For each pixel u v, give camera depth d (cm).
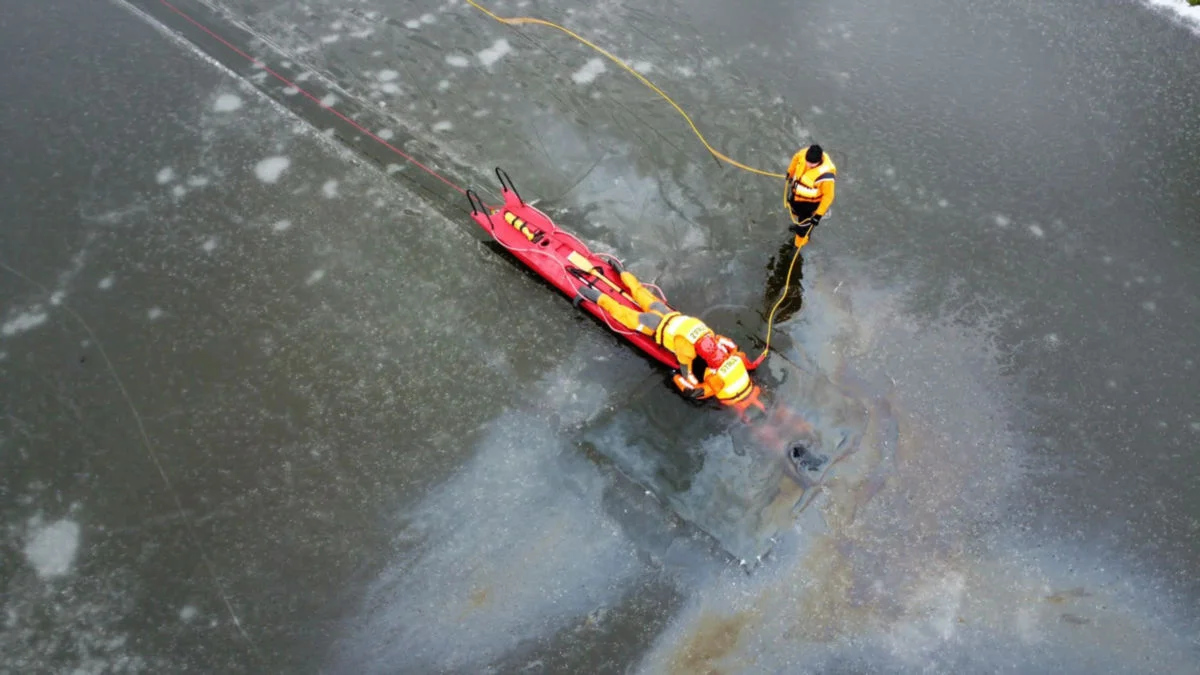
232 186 699
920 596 525
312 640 507
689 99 775
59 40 783
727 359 555
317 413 587
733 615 516
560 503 554
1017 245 685
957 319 645
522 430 584
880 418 593
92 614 512
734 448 576
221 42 795
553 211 698
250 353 612
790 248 682
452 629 511
